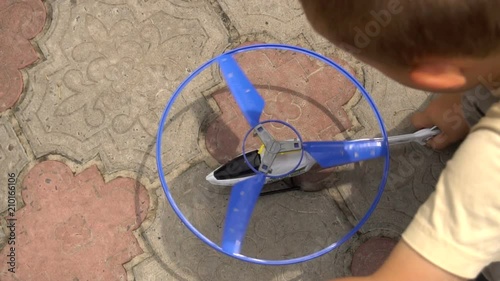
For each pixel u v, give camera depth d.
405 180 1.50
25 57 1.59
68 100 1.57
